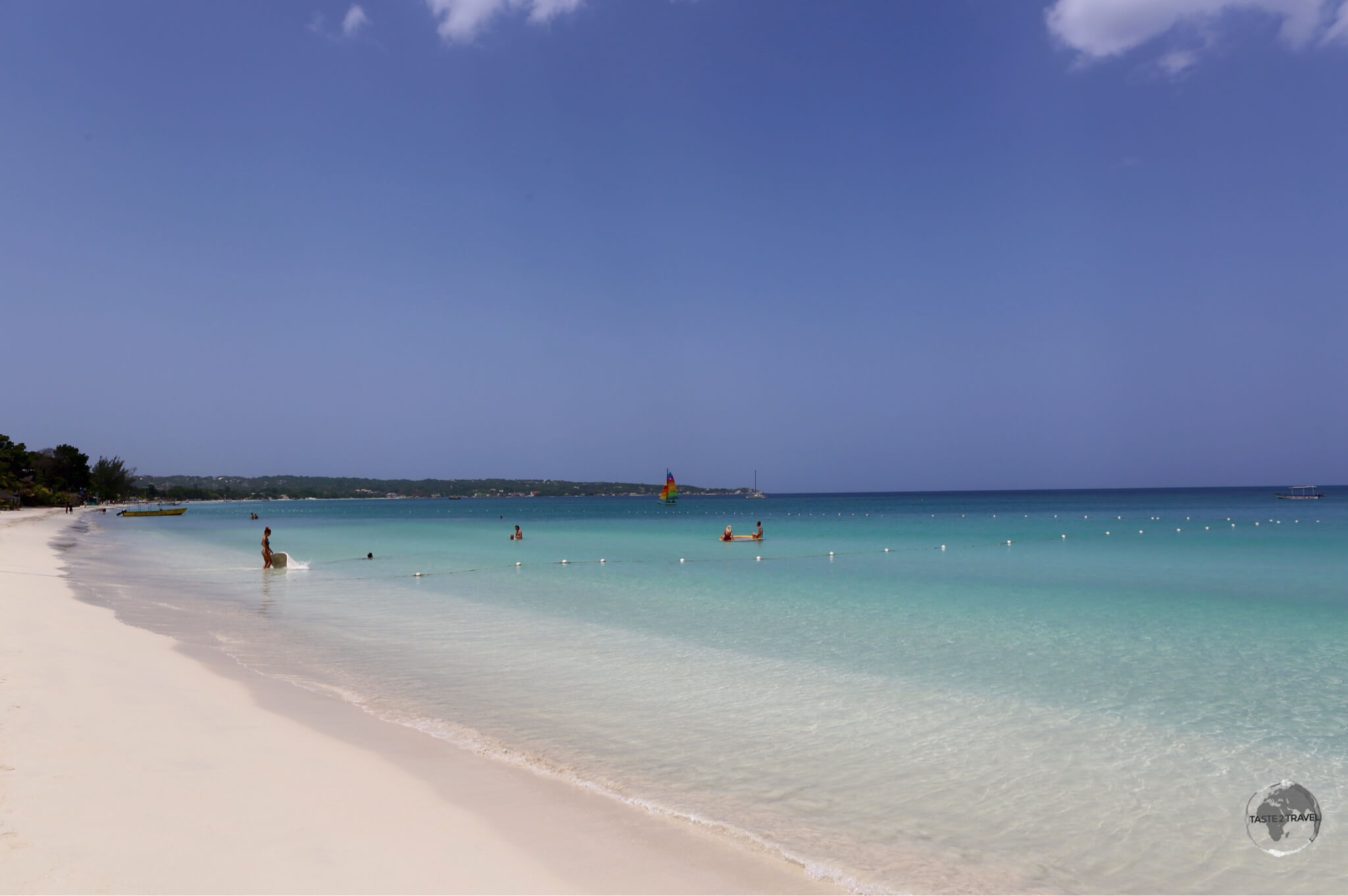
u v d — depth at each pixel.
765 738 8.70
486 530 65.19
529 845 5.77
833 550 38.97
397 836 5.73
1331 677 11.64
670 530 63.97
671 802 6.82
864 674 11.84
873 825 6.48
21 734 7.36
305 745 7.79
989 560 31.97
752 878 5.45
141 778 6.46
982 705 10.15
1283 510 89.94
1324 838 6.38
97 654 11.45
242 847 5.32
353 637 14.90
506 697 10.39
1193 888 5.55
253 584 24.75
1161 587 22.55
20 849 5.02
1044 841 6.24
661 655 13.24
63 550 37.12
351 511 149.50
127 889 4.61
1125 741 8.72
